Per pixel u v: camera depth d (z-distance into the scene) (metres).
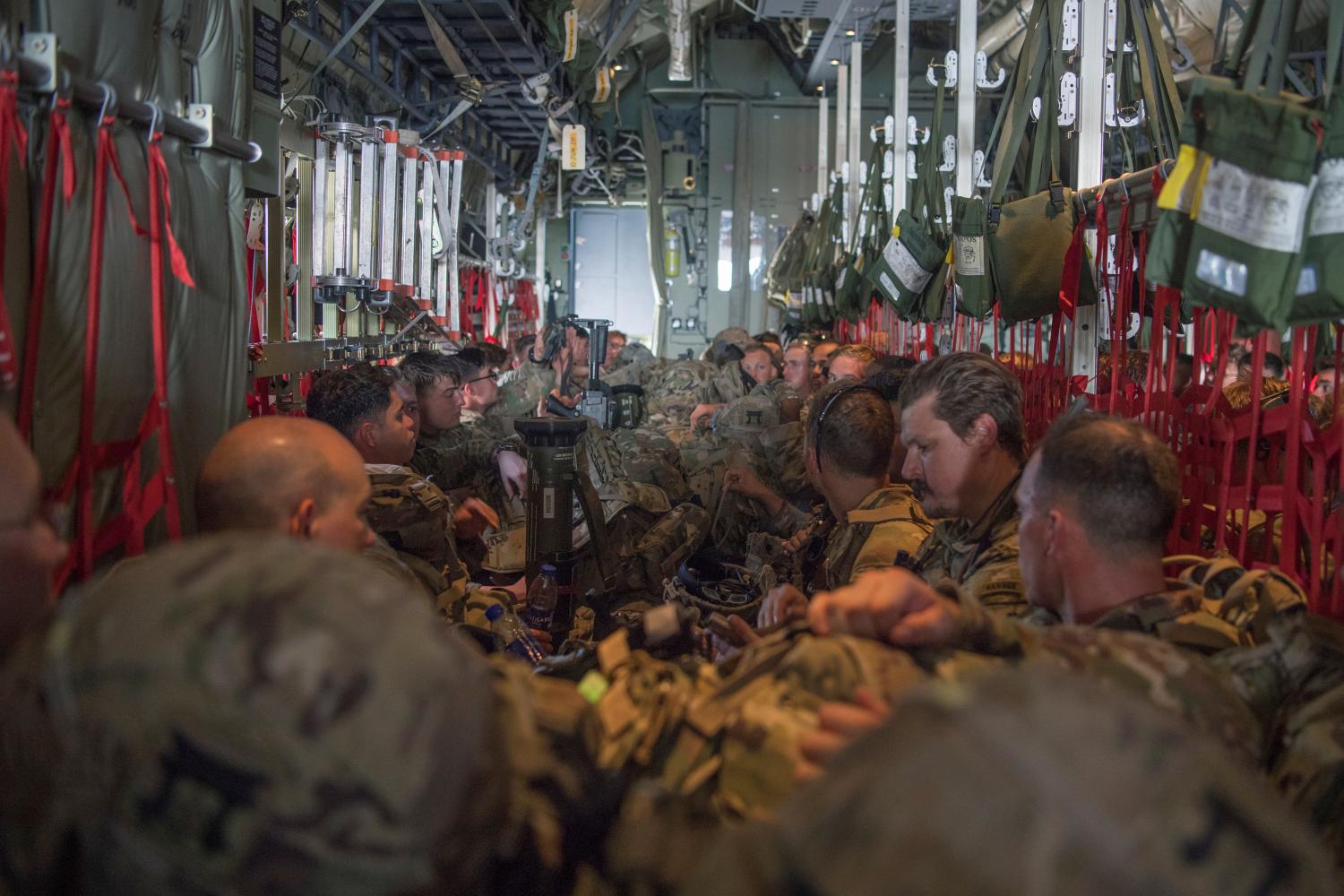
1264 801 0.50
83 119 1.21
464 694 0.64
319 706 0.58
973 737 0.49
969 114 3.69
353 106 4.68
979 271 2.71
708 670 1.04
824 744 0.79
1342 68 1.23
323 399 2.27
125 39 1.29
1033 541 1.30
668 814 0.85
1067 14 2.64
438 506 1.94
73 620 0.64
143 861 0.59
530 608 2.09
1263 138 1.21
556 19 5.09
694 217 11.68
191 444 1.50
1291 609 1.30
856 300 5.97
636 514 2.82
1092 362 2.51
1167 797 0.47
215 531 1.20
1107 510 1.23
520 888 0.72
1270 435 1.73
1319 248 1.20
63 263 1.17
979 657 0.96
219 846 0.58
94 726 0.60
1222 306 1.26
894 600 0.97
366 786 0.59
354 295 3.14
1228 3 3.99
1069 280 2.35
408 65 5.32
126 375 1.30
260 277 2.41
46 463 1.15
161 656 0.59
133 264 1.30
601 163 11.00
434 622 0.66
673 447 3.26
